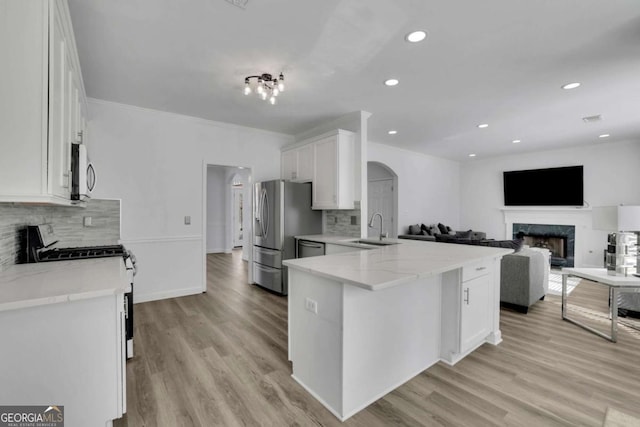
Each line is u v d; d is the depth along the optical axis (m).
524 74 2.88
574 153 6.42
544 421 1.71
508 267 3.60
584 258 6.28
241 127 4.67
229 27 2.13
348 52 2.48
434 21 2.06
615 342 2.74
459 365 2.36
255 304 3.81
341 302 1.76
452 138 5.60
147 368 2.26
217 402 1.88
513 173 7.28
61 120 1.58
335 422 1.72
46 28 1.36
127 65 2.69
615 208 3.03
